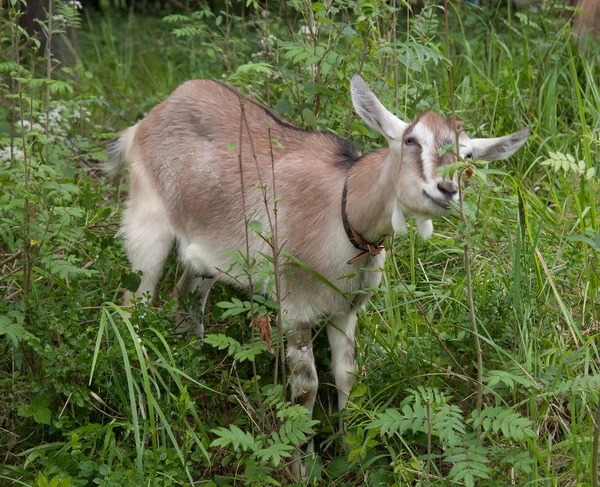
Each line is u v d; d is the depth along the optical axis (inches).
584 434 147.5
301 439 134.6
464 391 162.2
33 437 159.5
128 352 152.3
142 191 186.2
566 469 146.9
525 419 126.9
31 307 161.0
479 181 129.3
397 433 148.6
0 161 204.7
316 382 163.0
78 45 330.6
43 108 231.8
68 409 159.6
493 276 189.0
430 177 135.2
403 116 189.3
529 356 153.5
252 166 170.7
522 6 293.1
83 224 198.2
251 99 185.0
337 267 156.9
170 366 152.1
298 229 160.4
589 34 266.1
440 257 201.8
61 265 160.2
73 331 158.4
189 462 145.7
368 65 201.3
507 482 140.2
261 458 144.9
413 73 262.2
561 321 178.2
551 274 185.2
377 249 155.3
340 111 194.7
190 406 145.8
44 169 165.2
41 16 305.7
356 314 169.6
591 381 132.1
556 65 245.1
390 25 205.9
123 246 189.6
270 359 166.6
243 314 174.1
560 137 236.5
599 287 184.1
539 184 227.6
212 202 174.4
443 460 142.6
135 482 140.1
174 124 183.6
